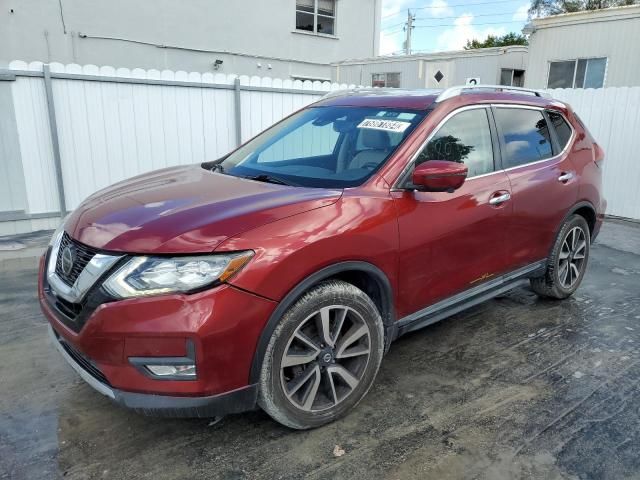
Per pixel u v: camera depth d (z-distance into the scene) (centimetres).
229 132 788
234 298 227
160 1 1495
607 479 243
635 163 802
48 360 343
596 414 294
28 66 625
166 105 727
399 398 307
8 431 270
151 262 227
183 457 253
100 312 225
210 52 1620
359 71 1997
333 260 257
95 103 677
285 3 1741
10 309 424
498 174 359
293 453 257
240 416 288
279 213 250
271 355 245
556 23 1572
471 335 395
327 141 350
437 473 246
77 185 687
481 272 352
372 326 284
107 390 233
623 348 376
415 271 303
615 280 529
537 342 384
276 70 1777
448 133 330
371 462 252
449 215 315
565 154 428
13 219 650
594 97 833
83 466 246
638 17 1411
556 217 413
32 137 645
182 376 229
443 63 1955
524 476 244
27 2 1296
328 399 278
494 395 312
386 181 293
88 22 1388
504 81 2161
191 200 272
